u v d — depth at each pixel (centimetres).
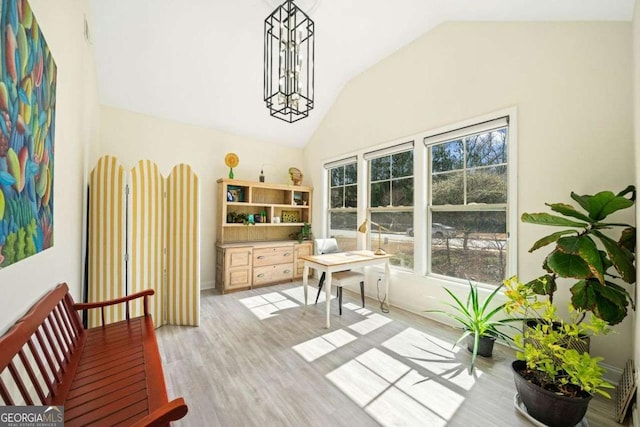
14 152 86
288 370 197
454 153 291
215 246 426
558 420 141
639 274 150
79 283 214
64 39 151
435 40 299
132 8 246
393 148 348
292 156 520
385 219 368
